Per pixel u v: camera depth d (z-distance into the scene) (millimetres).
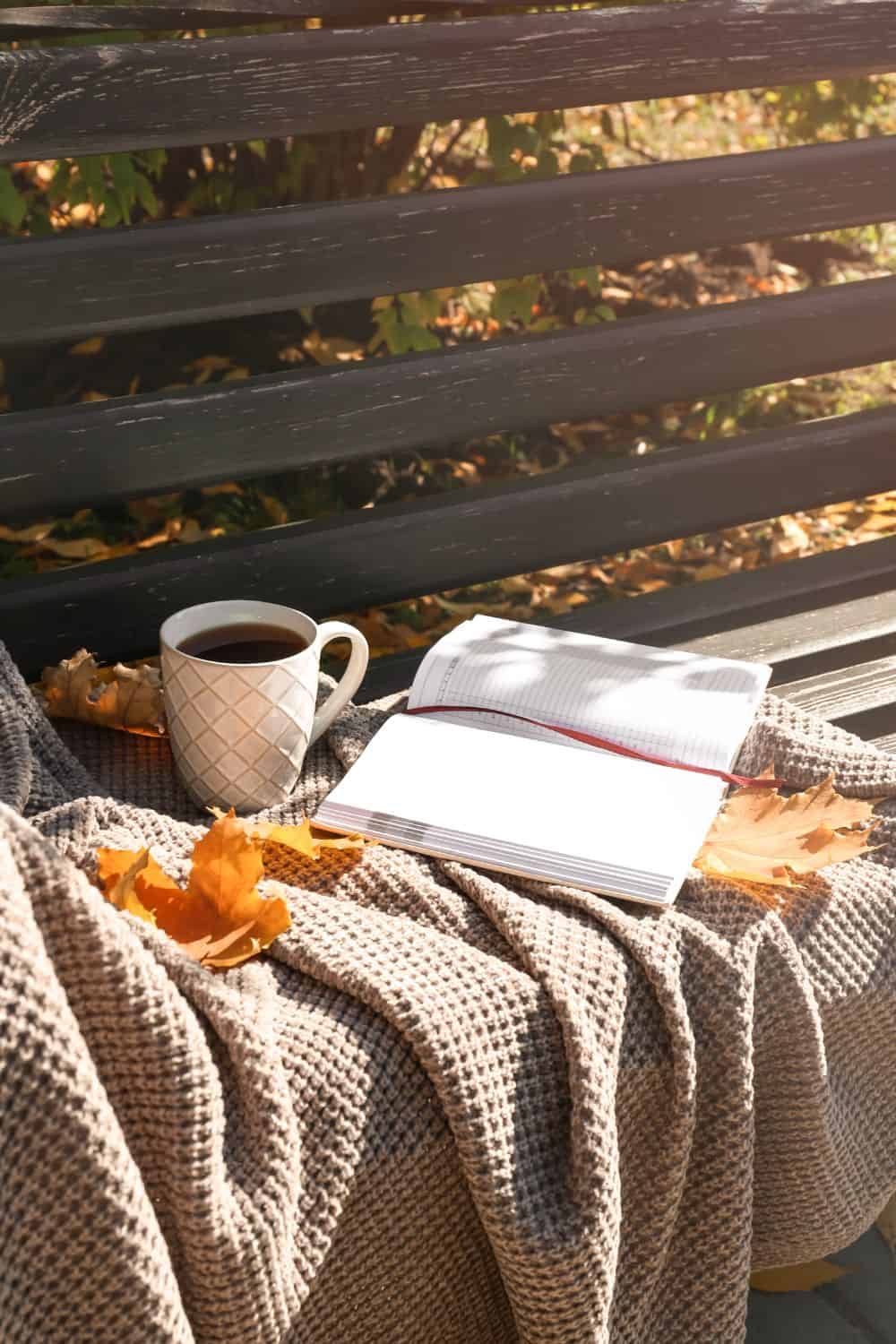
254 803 1194
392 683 1689
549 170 2504
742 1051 1020
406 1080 927
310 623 1225
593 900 1041
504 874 1091
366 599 1728
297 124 1488
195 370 3041
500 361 1689
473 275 1638
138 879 1007
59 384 2967
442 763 1183
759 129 4477
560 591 2625
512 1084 930
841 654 1770
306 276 1549
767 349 1843
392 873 1076
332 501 2742
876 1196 1207
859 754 1270
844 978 1113
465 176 3256
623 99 1647
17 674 1227
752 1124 1037
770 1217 1148
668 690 1274
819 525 2949
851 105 3002
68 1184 751
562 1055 953
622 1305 1023
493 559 1781
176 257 1476
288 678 1153
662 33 1631
